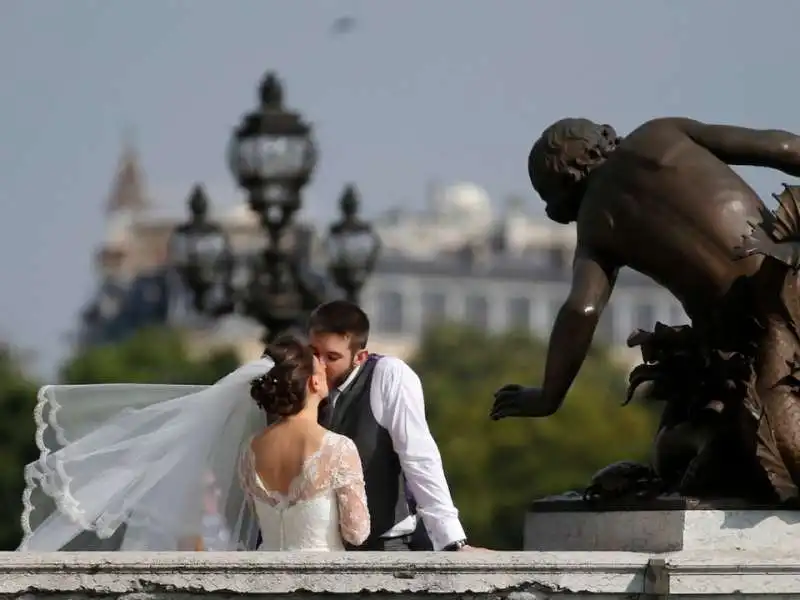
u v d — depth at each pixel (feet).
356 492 55.21
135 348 587.68
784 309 53.78
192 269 136.87
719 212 54.95
